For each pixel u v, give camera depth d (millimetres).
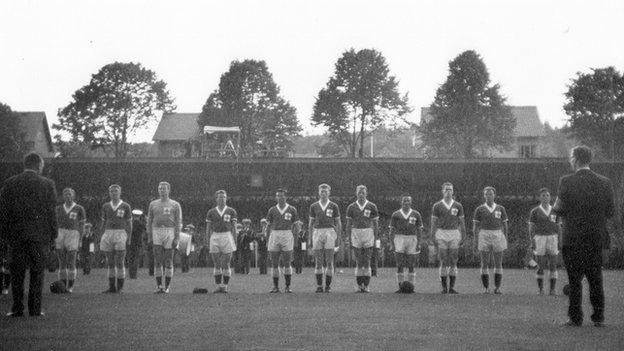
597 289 12578
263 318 13797
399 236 22891
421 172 66812
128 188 67938
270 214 22391
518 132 110000
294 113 102000
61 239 22594
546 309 15625
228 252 22234
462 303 17109
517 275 37438
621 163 63125
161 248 21625
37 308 14141
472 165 66375
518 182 65688
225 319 13609
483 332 11812
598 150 91000
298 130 101750
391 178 67000
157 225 21641
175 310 15305
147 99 102000
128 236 21969
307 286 27016
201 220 63625
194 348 10156
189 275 36531
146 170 68000
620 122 90688
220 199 22250
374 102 94938
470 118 94875
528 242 50531
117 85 101000
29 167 14047
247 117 100250
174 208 21688
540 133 110312
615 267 49219
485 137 95125
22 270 14000
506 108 95688
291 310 15305
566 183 12547
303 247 39562
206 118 100688
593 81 91125
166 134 112688
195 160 68125
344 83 95062
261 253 39000
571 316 12758
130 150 102875
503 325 12734
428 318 13781
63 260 22781
